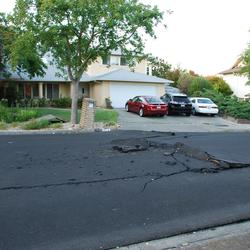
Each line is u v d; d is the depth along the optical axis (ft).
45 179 26.73
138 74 123.34
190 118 94.32
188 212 20.54
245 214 20.43
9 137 50.42
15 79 111.04
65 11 65.21
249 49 111.86
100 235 17.29
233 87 166.50
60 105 112.37
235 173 29.73
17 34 69.05
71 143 43.83
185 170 30.12
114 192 23.84
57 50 69.56
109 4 65.72
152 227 18.34
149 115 91.15
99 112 89.66
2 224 18.35
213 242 16.55
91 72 127.65
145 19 68.23
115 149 39.29
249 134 60.18
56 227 18.07
